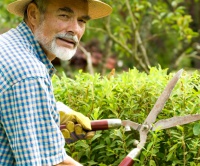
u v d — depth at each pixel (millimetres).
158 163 2461
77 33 2199
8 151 2045
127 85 2576
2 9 4672
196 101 2416
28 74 1979
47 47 2188
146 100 2520
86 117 2373
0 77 1995
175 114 2424
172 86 2361
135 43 4719
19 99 1962
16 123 1967
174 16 4766
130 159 2250
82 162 2559
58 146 2014
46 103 1993
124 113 2521
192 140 2377
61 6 2160
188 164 2404
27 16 2236
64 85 2674
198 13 7074
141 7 4500
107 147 2480
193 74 2582
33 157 1954
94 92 2613
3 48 2055
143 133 2336
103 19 4668
